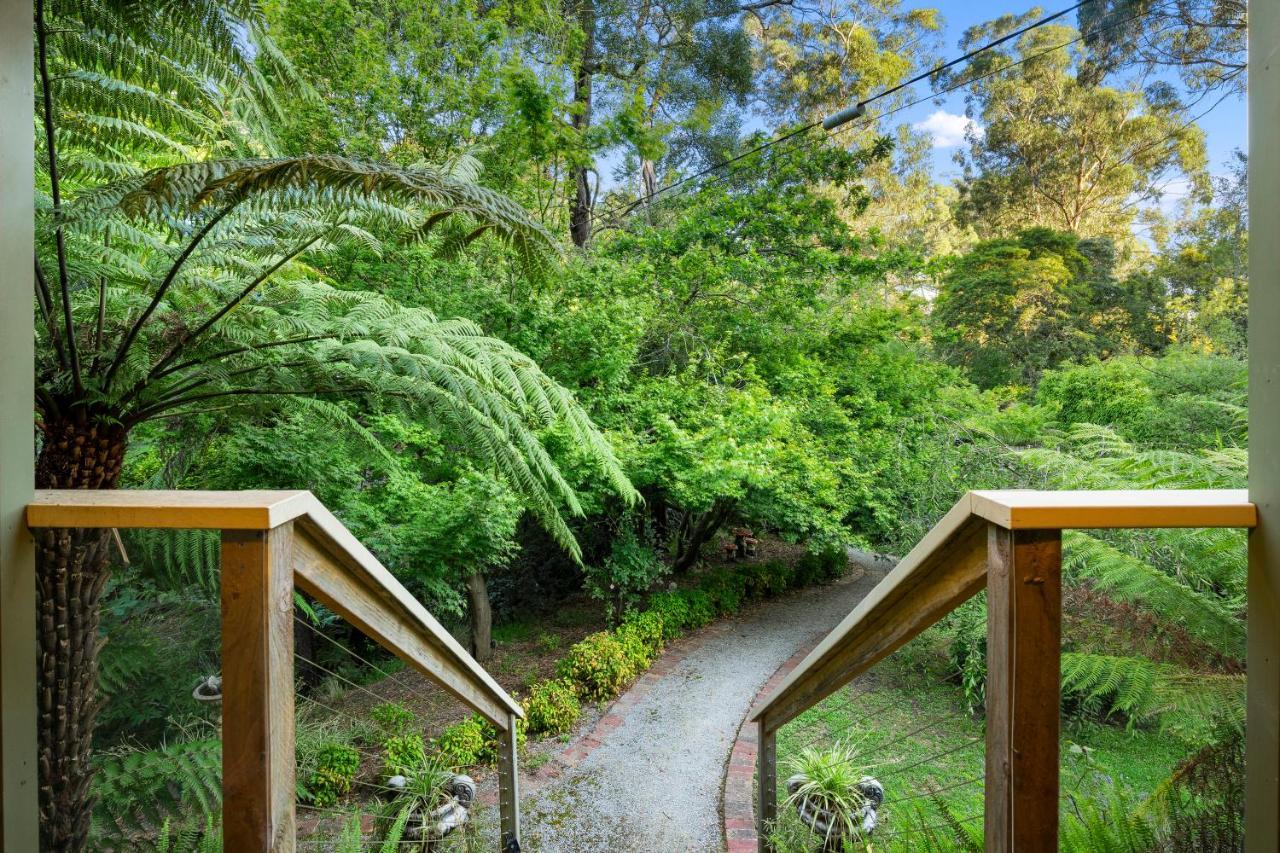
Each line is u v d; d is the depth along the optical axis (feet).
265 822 2.46
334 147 24.63
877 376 30.71
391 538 17.26
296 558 2.90
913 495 23.57
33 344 2.75
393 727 16.17
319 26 25.26
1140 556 5.59
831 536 24.34
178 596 10.89
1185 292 32.37
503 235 8.08
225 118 10.65
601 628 25.52
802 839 8.91
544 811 14.57
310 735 13.57
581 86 42.60
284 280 11.30
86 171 8.82
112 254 8.29
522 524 25.68
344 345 9.82
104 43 8.07
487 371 11.47
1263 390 2.53
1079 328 42.37
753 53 49.78
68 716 6.36
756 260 29.68
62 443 7.34
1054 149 47.65
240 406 10.10
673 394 23.48
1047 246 45.32
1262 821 2.56
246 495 2.69
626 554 23.30
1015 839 2.41
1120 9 27.09
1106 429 8.00
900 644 4.02
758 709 8.30
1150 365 19.99
